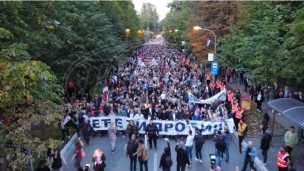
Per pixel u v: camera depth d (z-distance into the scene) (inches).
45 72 273.4
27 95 304.3
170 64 1628.9
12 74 264.2
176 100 725.3
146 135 546.9
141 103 701.3
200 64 1544.0
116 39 1147.9
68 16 571.5
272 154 526.0
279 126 674.2
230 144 584.1
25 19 444.5
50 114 324.5
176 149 419.2
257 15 847.1
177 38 2413.9
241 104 756.6
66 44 739.4
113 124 544.7
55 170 413.1
